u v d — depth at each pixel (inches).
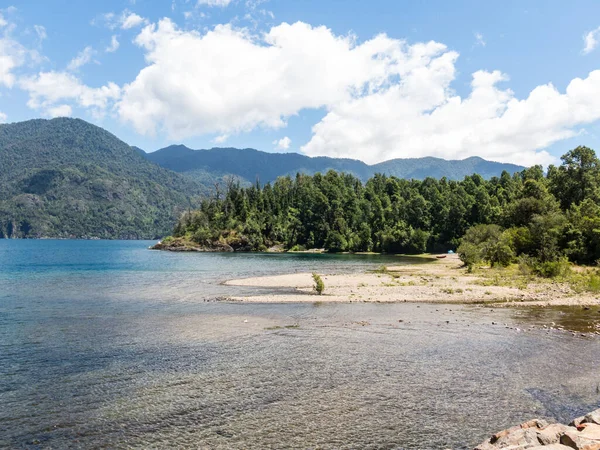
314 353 789.9
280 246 6948.8
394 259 4542.3
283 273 2691.9
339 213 6939.0
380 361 740.7
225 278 2338.8
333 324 1055.0
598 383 633.0
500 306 1346.0
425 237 5723.4
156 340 893.2
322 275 2452.0
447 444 455.5
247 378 655.8
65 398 579.8
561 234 2815.0
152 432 484.4
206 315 1189.7
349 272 2755.9
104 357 768.9
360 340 888.3
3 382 640.4
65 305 1375.5
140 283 2076.8
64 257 4562.0
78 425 501.7
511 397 581.0
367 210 7175.2
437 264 3599.9
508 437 414.3
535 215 3223.4
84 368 706.8
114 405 556.7
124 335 940.6
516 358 757.3
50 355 781.9
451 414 528.7
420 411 536.7
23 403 563.5
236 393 595.8
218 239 6628.9
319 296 1562.5
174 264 3580.2
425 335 932.6
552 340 887.1
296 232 7022.6
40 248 7076.8
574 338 904.3
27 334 952.3
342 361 740.7
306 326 1031.0
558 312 1234.0
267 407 549.6
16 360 751.1
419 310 1268.5
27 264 3489.2
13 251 5876.0
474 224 5413.4
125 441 464.1
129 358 762.2
